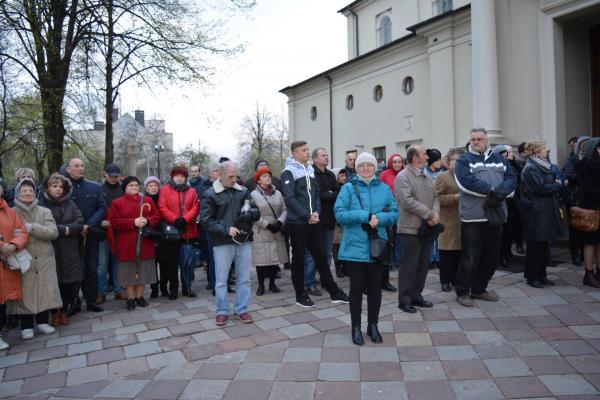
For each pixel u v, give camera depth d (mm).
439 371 3615
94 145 14008
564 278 6176
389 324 4738
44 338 4844
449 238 5844
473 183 4941
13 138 12109
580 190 5719
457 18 13602
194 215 6219
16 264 4617
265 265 6137
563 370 3533
